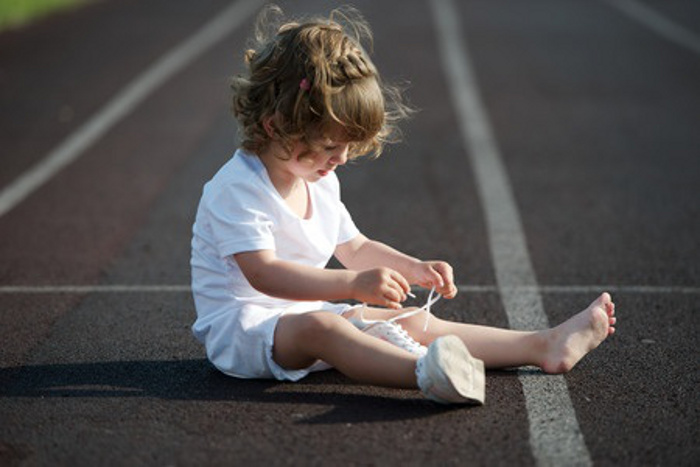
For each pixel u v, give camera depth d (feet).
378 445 12.61
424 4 77.00
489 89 43.86
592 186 28.76
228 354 14.78
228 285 14.87
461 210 26.25
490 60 51.21
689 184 29.01
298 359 14.43
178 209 26.20
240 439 12.82
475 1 79.61
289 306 15.07
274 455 12.32
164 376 15.19
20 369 15.48
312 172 14.46
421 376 13.41
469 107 40.19
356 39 15.10
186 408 13.87
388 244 23.20
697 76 47.11
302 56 14.02
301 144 14.14
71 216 25.46
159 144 33.63
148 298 19.24
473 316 18.20
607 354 16.15
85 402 14.11
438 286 15.33
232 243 14.43
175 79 45.50
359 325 14.90
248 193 14.56
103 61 50.24
